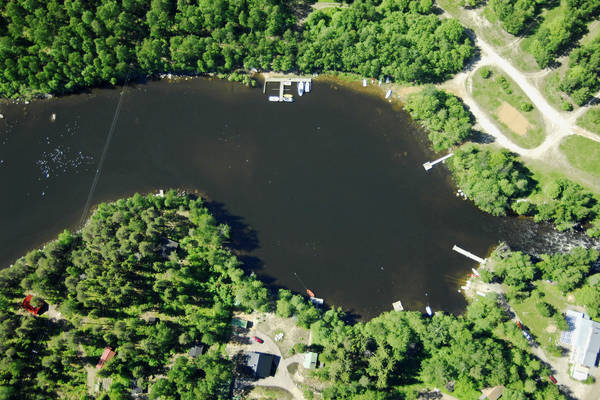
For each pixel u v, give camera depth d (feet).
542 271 460.55
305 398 423.23
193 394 403.54
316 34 542.57
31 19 525.34
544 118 524.93
